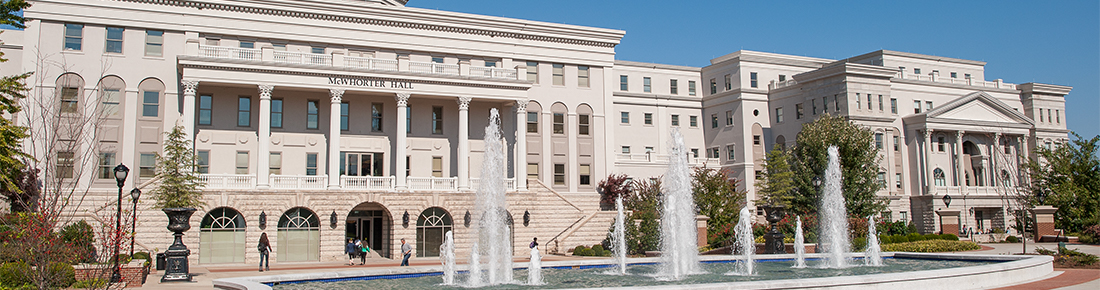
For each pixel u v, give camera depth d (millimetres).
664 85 75875
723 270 28078
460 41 52312
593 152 55219
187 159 38219
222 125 45531
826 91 67375
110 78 43906
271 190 41750
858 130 54562
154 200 39094
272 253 41250
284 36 47969
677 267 26719
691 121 75938
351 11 49281
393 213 44312
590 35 55812
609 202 54219
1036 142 78188
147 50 44906
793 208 53062
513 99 49938
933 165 70125
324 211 42781
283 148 46625
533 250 24688
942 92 75000
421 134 50000
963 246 42812
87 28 43906
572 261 30375
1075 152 55250
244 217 41094
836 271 26938
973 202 69562
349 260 40688
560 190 53594
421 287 22828
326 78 45125
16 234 18578
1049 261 25031
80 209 38594
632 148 71938
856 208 51625
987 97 73688
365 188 44594
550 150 53594
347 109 48531
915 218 69688
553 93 54438
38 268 17672
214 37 46625
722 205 53250
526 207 47969
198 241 39812
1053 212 52688
